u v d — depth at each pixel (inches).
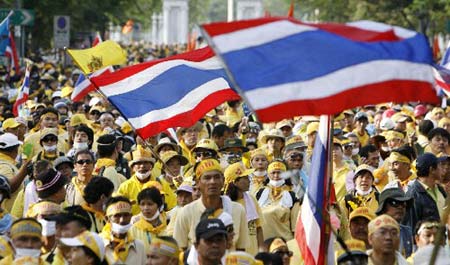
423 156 1079.0
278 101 712.4
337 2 5511.8
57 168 1149.7
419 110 1952.5
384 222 835.4
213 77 1083.3
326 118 863.1
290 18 741.9
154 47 7583.7
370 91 721.6
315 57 722.2
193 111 1082.1
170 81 1079.6
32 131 1620.3
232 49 721.6
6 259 813.2
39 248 809.5
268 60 719.1
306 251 874.8
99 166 1197.7
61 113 1879.9
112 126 1610.5
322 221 864.3
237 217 948.0
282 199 1101.1
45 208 916.0
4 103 2037.4
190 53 1094.4
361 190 1114.1
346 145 1387.8
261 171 1158.3
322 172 863.1
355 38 732.7
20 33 3447.3
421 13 4643.2
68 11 4232.3
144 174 1101.7
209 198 939.3
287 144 1219.9
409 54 729.6
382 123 1699.1
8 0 3710.6
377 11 5032.0
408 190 1078.4
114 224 885.8
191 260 837.8
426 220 888.9
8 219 978.1
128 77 1083.3
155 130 1072.8
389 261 837.2
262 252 830.5
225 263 797.2
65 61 4271.7
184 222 943.0
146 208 947.3
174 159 1220.5
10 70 2999.5
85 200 960.9
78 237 777.6
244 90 712.4
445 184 1146.7
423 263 860.6
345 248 825.5
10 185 1088.8
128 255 893.2
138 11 6200.8
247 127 1614.2
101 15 4798.2
